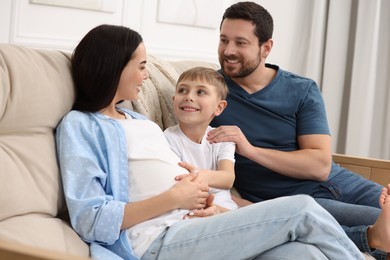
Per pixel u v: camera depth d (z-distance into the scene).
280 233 1.67
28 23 2.68
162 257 1.66
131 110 2.08
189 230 1.68
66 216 1.77
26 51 1.74
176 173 1.84
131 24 3.05
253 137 2.35
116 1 2.97
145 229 1.71
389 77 3.97
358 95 3.88
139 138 1.87
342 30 3.88
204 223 1.69
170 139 2.09
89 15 2.88
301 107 2.39
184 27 3.28
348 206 2.26
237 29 2.31
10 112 1.61
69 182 1.66
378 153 4.05
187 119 2.06
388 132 3.98
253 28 2.31
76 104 1.84
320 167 2.32
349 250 1.70
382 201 1.99
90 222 1.64
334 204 2.30
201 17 3.32
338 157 2.61
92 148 1.75
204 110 2.08
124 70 1.85
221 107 2.19
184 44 3.30
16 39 2.64
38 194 1.60
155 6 3.13
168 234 1.68
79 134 1.75
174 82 2.31
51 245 1.52
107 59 1.82
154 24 3.15
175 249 1.66
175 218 1.75
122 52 1.83
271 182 2.35
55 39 2.77
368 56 3.85
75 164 1.68
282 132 2.37
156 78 2.25
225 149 2.14
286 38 3.88
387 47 3.96
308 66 3.90
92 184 1.68
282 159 2.27
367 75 3.85
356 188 2.44
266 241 1.67
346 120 4.03
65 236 1.60
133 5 3.05
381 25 3.94
